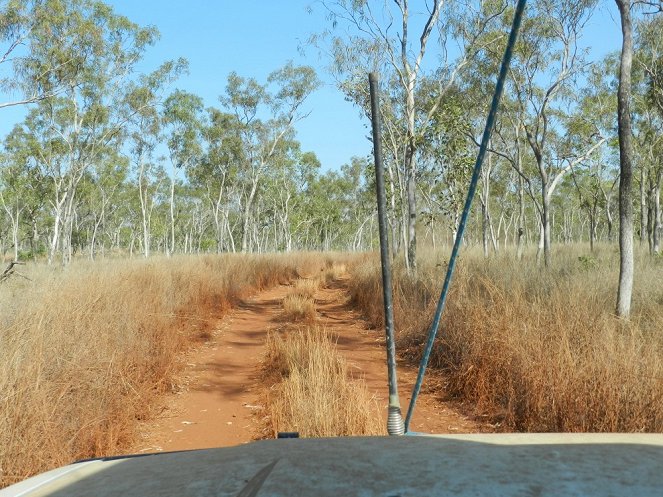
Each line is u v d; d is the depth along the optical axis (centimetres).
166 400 719
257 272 2269
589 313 706
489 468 118
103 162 3753
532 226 4738
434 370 822
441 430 585
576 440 143
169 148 4009
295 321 1330
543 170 1612
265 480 118
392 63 1761
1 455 414
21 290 869
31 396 459
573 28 1582
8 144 3291
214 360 947
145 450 547
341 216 6731
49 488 144
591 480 109
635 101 2195
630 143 825
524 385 586
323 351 739
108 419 554
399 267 1719
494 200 3694
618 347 544
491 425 595
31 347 537
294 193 5750
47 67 2059
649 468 116
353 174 5997
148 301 1004
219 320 1354
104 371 583
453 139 1822
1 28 1720
